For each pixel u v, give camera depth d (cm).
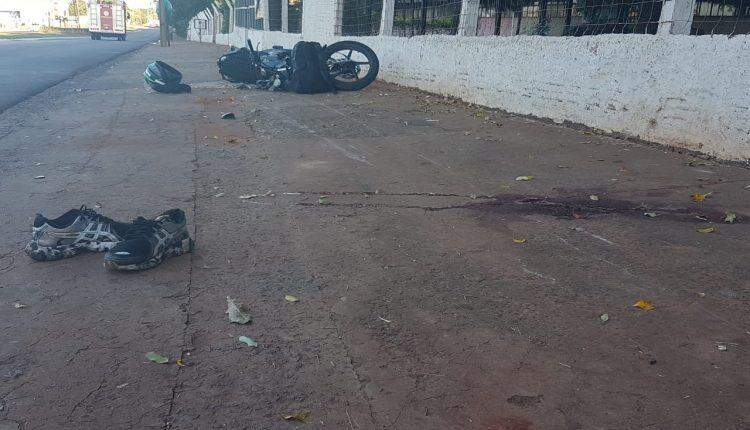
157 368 246
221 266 349
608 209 467
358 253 371
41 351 257
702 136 646
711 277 340
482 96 1057
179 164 596
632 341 270
